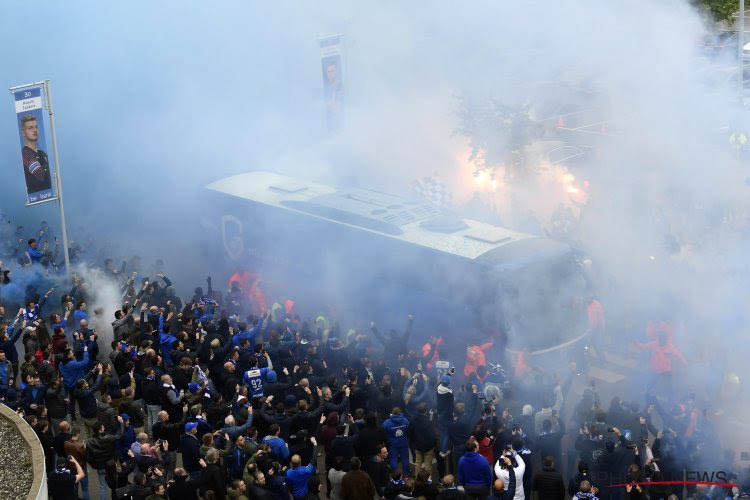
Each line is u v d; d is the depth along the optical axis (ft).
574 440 60.34
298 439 55.21
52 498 51.52
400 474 51.01
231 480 55.93
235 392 60.90
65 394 65.36
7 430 53.16
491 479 52.70
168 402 58.80
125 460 57.77
